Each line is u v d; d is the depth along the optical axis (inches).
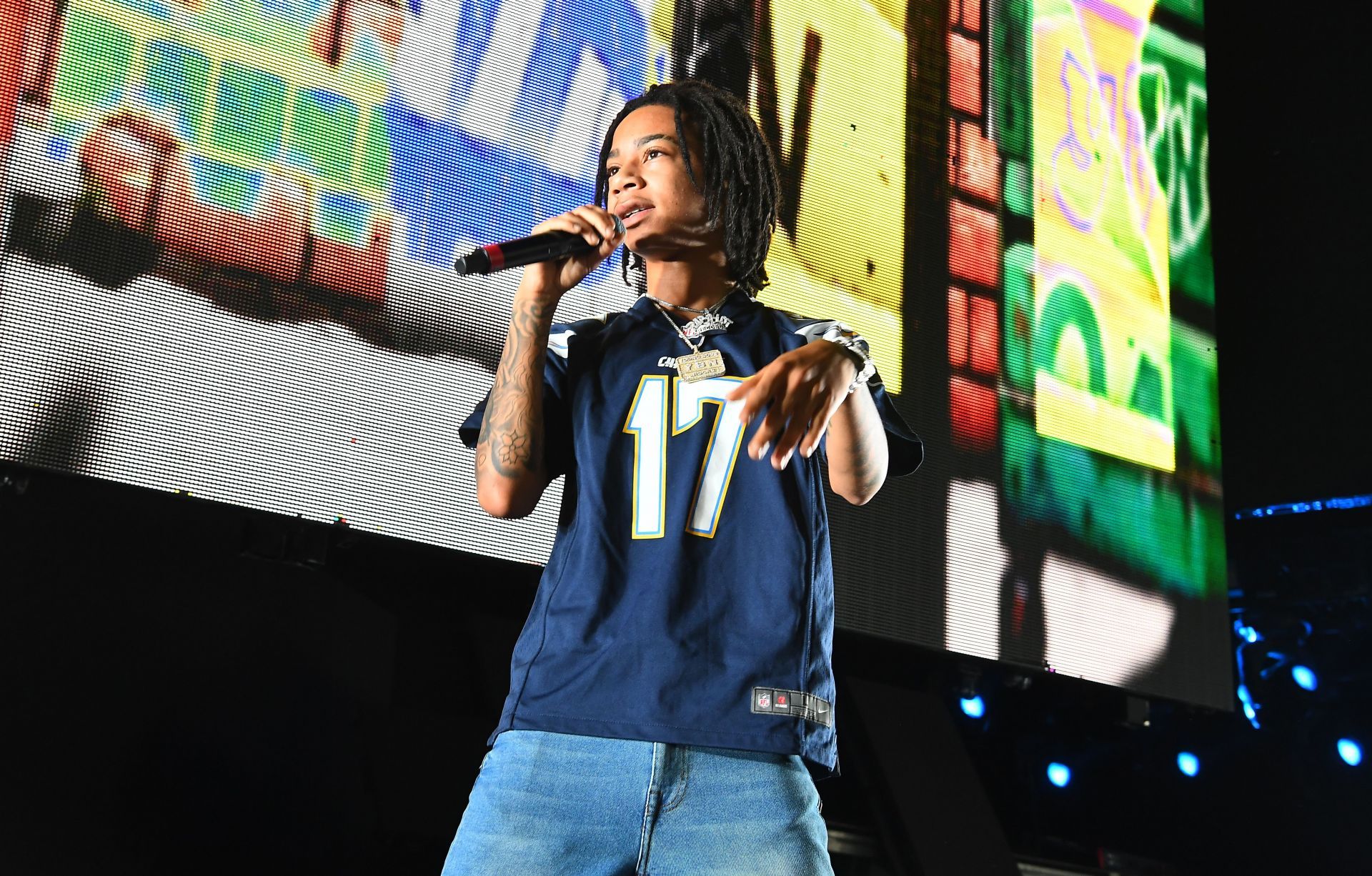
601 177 226.8
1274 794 558.9
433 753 369.4
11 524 332.2
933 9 490.3
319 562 351.3
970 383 459.5
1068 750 568.4
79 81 334.6
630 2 421.4
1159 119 550.0
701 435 187.5
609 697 172.4
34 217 322.3
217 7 355.6
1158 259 530.0
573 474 191.6
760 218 216.7
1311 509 567.8
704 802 170.1
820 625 184.1
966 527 446.3
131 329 329.4
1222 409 596.1
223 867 335.3
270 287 348.2
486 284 379.9
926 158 471.5
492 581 406.9
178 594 350.0
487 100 391.2
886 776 434.0
